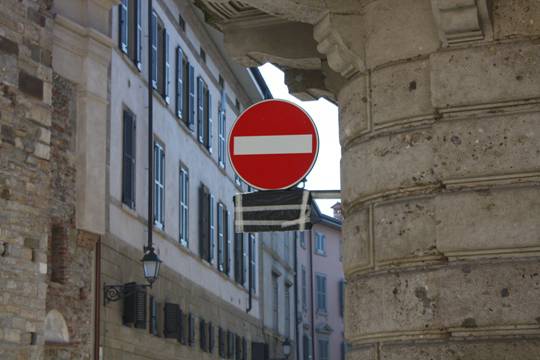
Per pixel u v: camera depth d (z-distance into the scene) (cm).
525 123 1042
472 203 1048
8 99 2152
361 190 1134
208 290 4509
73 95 2678
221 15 1373
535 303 1013
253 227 1148
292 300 7306
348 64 1167
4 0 2161
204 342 4328
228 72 5203
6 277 2106
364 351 1109
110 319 2973
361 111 1144
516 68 1052
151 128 3466
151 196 3378
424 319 1055
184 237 4075
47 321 2495
